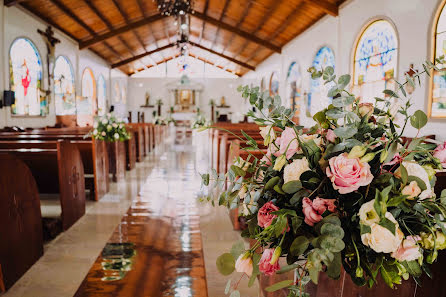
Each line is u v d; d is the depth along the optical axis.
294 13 11.03
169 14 10.09
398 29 6.90
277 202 0.99
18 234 2.71
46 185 4.51
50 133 7.11
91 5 11.03
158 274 2.75
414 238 0.87
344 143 0.89
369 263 0.90
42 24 10.64
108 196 5.22
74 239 3.49
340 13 9.29
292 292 0.93
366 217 0.80
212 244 3.39
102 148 5.27
